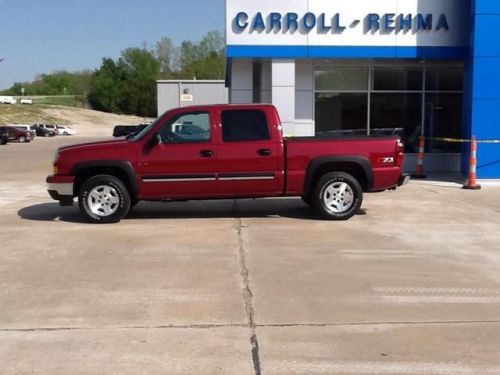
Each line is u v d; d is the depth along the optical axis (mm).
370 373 4594
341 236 9453
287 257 8109
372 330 5473
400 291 6633
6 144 49219
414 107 18797
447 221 10711
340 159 10641
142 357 4906
